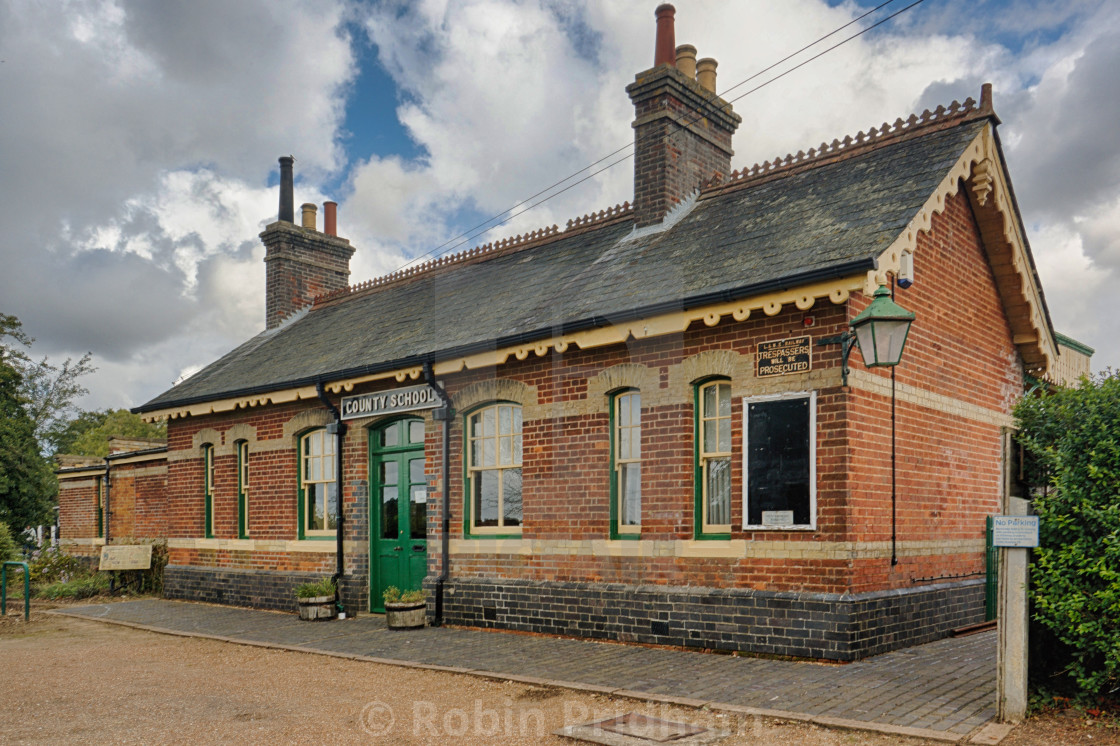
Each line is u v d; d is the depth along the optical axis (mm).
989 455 10344
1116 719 5340
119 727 5777
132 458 18719
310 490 13172
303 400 13102
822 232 8461
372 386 11820
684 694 6332
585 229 12703
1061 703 5656
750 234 9398
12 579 17719
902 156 9586
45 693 6980
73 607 14016
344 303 17109
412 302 13836
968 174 9102
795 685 6539
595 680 6875
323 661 8305
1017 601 5484
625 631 8648
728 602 8102
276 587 13203
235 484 14414
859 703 5938
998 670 5488
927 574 8766
